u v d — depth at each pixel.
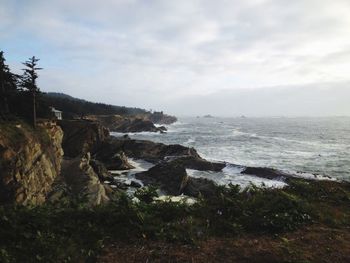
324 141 86.88
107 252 7.74
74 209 9.78
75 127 54.50
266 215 9.92
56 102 107.44
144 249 7.93
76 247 7.80
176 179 32.53
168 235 8.56
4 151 23.25
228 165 43.53
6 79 39.50
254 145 75.75
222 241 8.50
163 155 54.72
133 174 40.56
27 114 39.44
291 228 9.27
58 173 33.62
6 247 7.58
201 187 31.84
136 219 9.26
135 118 142.38
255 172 40.25
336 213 10.98
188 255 7.68
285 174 38.34
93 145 55.75
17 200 23.38
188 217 9.78
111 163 45.69
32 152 27.36
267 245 8.23
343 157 56.62
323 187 14.55
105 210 9.65
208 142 82.88
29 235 8.02
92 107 135.75
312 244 8.30
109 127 121.06
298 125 190.25
